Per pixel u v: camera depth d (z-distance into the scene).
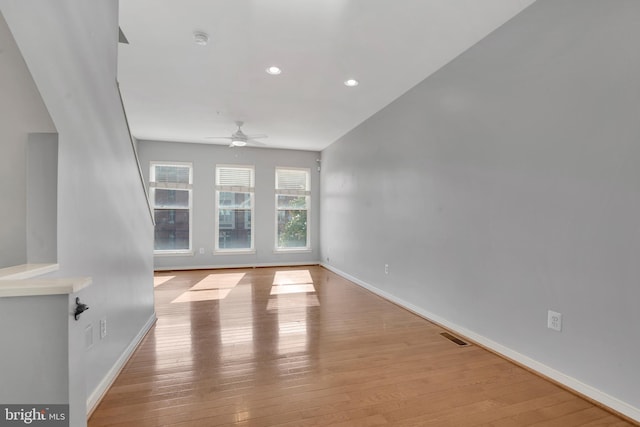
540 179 2.31
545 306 2.29
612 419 1.83
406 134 3.96
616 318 1.88
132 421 1.78
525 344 2.44
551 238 2.24
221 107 4.50
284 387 2.15
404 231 4.02
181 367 2.42
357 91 3.95
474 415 1.86
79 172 1.76
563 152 2.16
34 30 1.29
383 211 4.54
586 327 2.03
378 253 4.68
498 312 2.67
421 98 3.67
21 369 1.10
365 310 3.91
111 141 2.22
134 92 3.96
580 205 2.06
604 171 1.93
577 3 2.06
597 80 1.96
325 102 4.32
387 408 1.92
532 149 2.37
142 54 3.04
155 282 5.48
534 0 2.32
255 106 4.46
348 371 2.38
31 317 1.10
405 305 3.98
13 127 1.48
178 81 3.64
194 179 6.75
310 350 2.74
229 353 2.67
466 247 3.01
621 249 1.85
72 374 1.15
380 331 3.20
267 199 7.21
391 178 4.32
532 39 2.36
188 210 6.79
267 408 1.91
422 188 3.66
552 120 2.22
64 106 1.58
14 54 1.21
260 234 7.17
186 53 3.02
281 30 2.66
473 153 2.92
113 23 2.22
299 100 4.24
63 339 1.12
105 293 2.11
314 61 3.19
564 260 2.15
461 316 3.08
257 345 2.84
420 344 2.88
